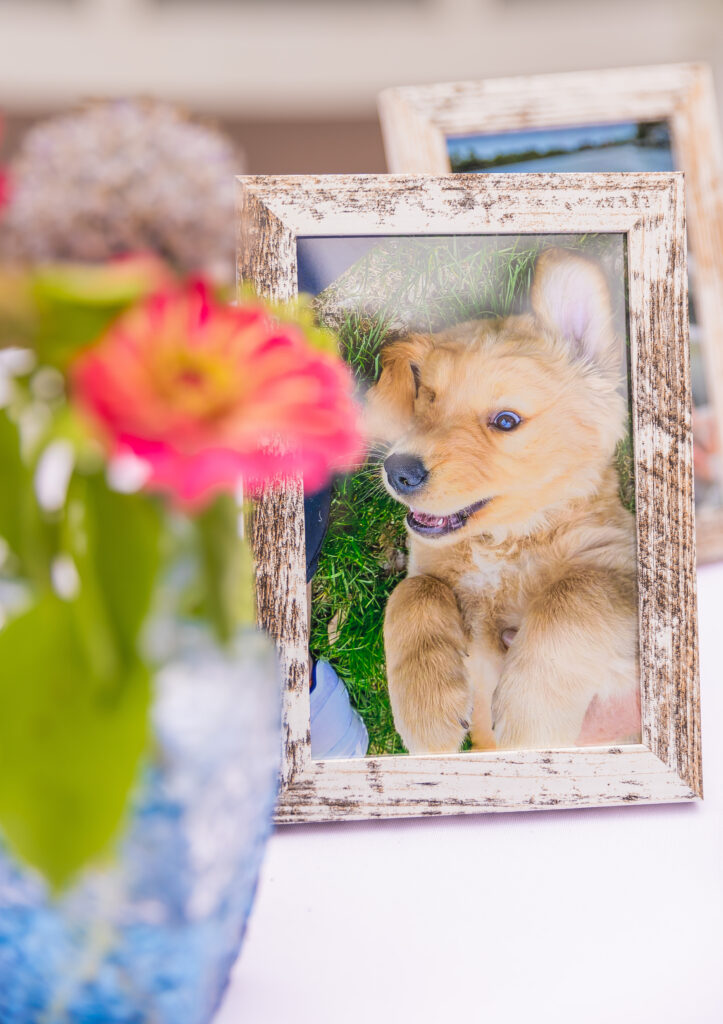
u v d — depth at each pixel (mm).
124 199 319
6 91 812
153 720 316
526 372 600
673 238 597
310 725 579
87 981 349
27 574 320
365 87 848
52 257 312
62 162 325
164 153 335
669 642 601
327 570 587
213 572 321
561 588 605
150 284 286
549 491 604
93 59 822
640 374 597
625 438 606
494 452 600
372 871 540
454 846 566
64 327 275
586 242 600
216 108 831
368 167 835
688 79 854
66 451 367
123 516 301
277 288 568
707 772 653
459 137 829
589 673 604
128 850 326
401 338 590
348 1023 417
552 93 836
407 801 582
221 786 345
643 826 587
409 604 596
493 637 602
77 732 287
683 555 602
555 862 549
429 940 479
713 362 900
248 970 454
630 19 883
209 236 333
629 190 594
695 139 857
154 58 828
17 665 294
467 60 866
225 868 357
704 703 713
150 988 351
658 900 513
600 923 494
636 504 602
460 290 594
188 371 292
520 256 597
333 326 583
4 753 284
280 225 568
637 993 438
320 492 584
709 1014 421
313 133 833
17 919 343
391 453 592
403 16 851
